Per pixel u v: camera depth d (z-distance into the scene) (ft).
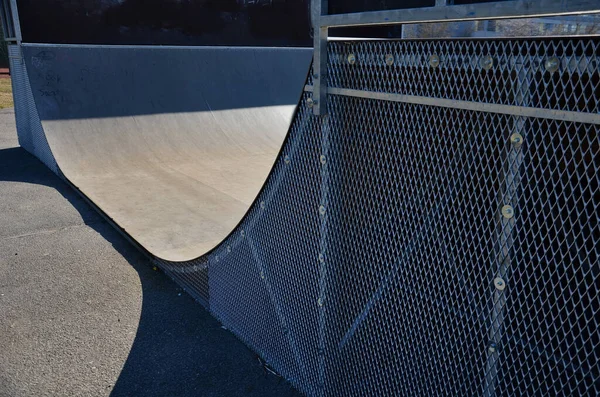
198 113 30.63
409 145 6.21
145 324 11.40
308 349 8.74
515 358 5.51
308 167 7.91
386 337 7.16
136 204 19.66
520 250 5.22
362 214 7.13
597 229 4.55
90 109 27.53
